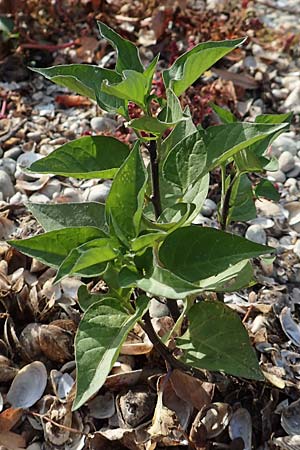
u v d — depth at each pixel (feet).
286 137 2.95
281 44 3.50
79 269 1.57
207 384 1.91
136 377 1.97
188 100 2.89
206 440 1.85
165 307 2.11
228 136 1.61
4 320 2.10
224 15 3.61
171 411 1.89
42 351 2.04
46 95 3.15
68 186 2.67
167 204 1.76
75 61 3.30
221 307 1.76
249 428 1.89
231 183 1.89
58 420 1.91
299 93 3.17
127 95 1.57
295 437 1.84
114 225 1.58
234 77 3.19
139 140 1.57
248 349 1.72
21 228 2.43
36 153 2.82
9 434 1.91
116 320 1.65
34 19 3.40
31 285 2.22
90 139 1.72
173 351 1.96
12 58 3.25
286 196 2.72
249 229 2.52
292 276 2.39
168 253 1.62
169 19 3.40
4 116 2.98
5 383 2.01
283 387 1.89
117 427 1.92
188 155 1.62
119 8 3.49
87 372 1.57
